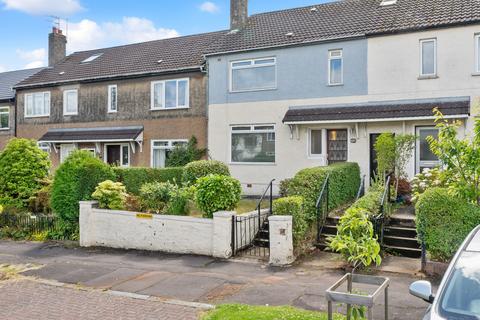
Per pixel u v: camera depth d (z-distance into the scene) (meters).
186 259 11.02
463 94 15.25
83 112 24.92
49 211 15.63
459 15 15.64
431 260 9.25
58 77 26.28
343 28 17.86
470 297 4.35
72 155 14.31
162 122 22.08
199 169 15.40
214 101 20.11
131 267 10.47
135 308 7.77
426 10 16.94
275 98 18.69
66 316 7.52
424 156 15.77
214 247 11.05
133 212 12.47
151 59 23.89
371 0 19.78
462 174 8.84
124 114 23.38
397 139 14.66
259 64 19.16
